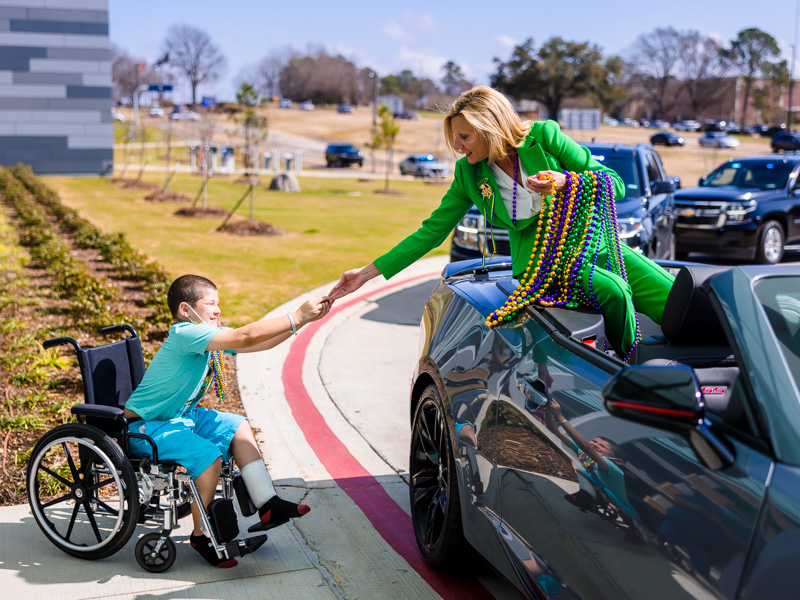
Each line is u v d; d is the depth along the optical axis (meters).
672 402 1.78
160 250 14.54
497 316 3.06
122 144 68.88
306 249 15.23
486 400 2.97
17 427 5.06
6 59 39.44
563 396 2.48
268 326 3.36
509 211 3.19
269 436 5.28
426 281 11.87
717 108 124.69
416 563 3.66
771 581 1.63
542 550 2.54
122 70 137.75
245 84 35.16
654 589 1.99
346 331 8.54
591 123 50.53
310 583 3.44
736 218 13.19
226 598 3.29
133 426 3.55
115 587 3.35
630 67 127.75
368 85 156.50
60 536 3.62
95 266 12.02
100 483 3.51
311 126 99.19
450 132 3.17
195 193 29.45
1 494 4.17
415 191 35.72
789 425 1.77
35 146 40.44
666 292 3.13
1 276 10.60
